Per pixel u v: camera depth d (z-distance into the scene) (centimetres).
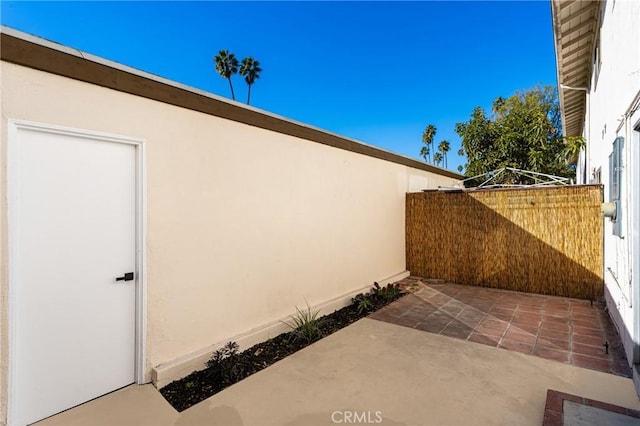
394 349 362
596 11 587
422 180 853
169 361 299
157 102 293
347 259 559
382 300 560
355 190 582
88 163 257
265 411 250
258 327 388
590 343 374
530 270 621
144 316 284
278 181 421
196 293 323
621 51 358
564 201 590
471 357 340
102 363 267
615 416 235
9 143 215
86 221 257
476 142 1323
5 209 215
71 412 246
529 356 342
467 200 688
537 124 1193
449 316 479
